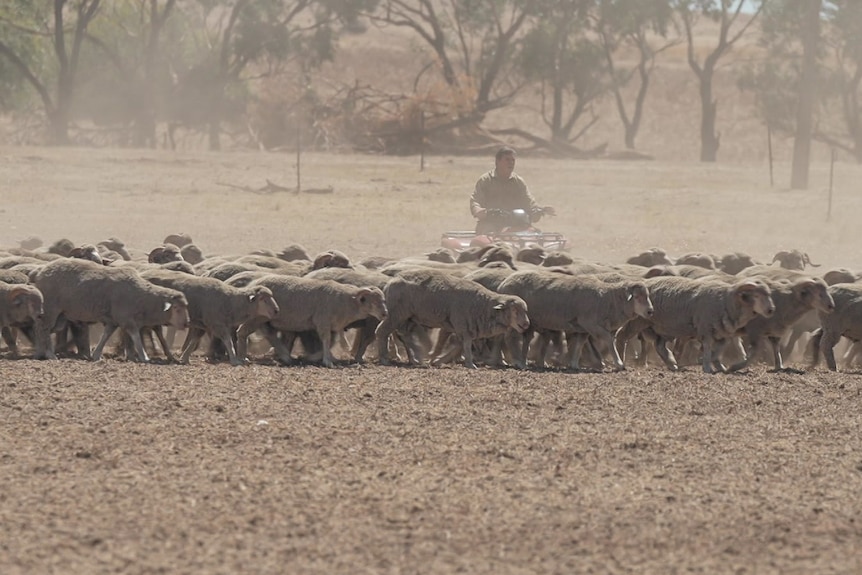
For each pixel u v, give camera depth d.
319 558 20.58
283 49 178.75
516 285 38.84
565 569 20.30
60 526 21.77
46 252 46.00
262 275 40.09
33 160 119.56
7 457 25.69
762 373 37.41
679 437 28.48
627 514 22.97
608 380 35.16
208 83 176.88
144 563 20.19
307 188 107.62
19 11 167.38
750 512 23.19
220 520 22.22
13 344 38.62
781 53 191.00
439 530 21.97
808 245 75.06
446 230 80.31
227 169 122.75
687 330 38.44
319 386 33.12
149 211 86.75
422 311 38.28
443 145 175.88
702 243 75.56
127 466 25.27
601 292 37.84
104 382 32.88
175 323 36.94
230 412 29.73
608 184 117.81
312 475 24.95
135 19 178.12
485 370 36.97
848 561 20.84
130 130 178.12
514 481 24.86
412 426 28.91
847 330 38.69
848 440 28.52
